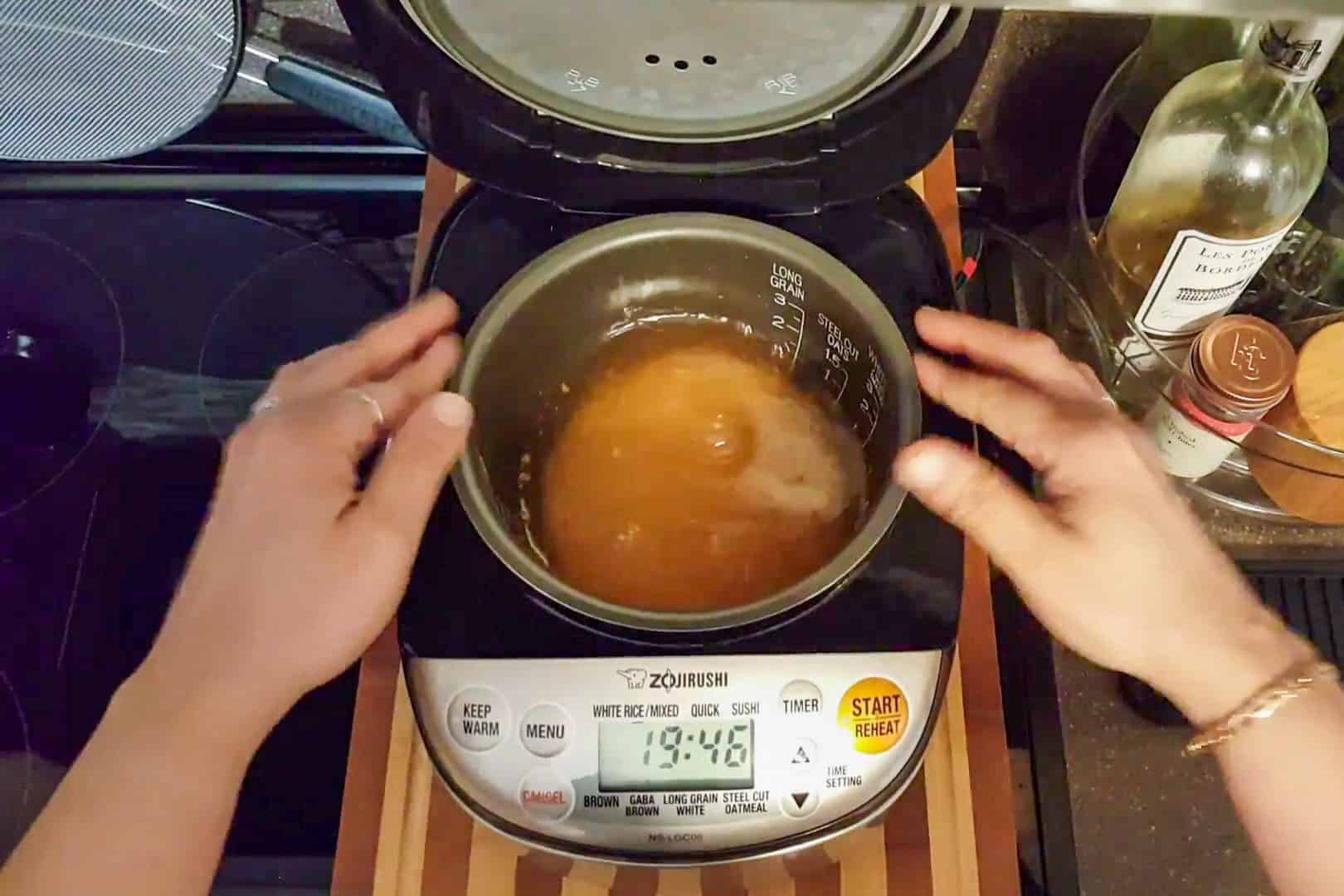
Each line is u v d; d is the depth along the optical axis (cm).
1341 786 43
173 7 60
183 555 71
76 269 80
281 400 51
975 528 47
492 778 46
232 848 62
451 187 70
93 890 42
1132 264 61
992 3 33
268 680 45
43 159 70
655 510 55
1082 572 46
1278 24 49
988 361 53
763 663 47
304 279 79
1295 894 44
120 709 45
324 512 47
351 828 55
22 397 76
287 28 77
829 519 54
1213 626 45
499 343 54
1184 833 57
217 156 80
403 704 57
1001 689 57
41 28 61
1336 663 59
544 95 51
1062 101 72
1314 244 60
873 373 54
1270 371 54
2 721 66
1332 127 58
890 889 54
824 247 57
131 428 75
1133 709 60
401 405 50
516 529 54
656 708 47
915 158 54
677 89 50
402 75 50
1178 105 57
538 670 47
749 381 59
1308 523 63
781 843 46
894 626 48
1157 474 48
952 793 55
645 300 59
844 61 49
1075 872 55
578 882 54
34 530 72
